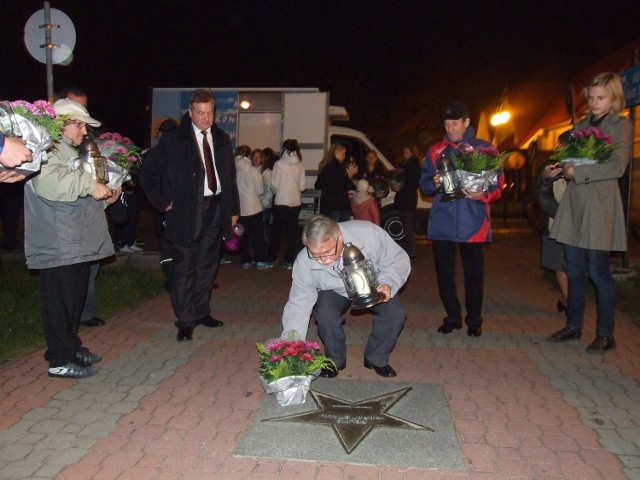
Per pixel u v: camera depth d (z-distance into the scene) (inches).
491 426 159.6
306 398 174.2
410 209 410.9
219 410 169.8
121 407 171.5
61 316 189.2
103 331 244.2
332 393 177.9
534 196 241.0
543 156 710.5
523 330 246.2
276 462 141.3
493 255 453.7
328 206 373.4
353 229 178.5
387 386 183.3
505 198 690.8
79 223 186.5
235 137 495.8
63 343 191.0
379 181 426.9
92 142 188.5
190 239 229.0
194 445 149.9
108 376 194.9
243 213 378.6
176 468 139.5
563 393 181.0
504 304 291.4
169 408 171.0
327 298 188.5
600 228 208.2
